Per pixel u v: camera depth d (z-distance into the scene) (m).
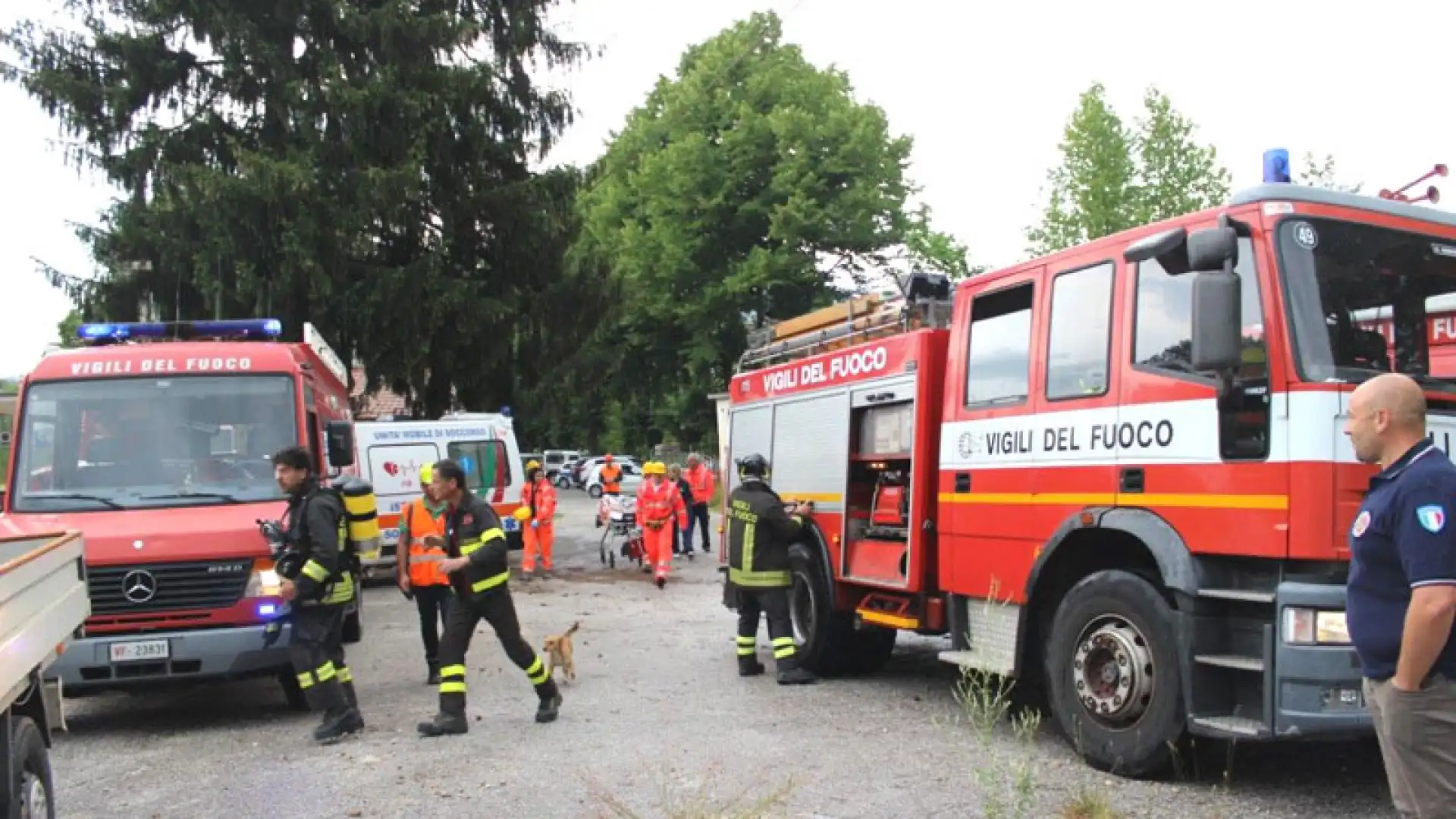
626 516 18.38
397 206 21.61
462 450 18.22
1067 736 6.26
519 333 25.05
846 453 8.84
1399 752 3.42
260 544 7.94
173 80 22.22
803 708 7.88
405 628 12.64
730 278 37.06
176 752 7.22
